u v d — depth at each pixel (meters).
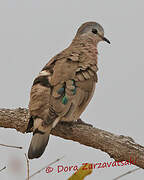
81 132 11.16
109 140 10.96
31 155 9.52
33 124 10.27
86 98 11.12
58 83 10.56
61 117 10.29
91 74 11.53
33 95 10.45
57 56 12.07
